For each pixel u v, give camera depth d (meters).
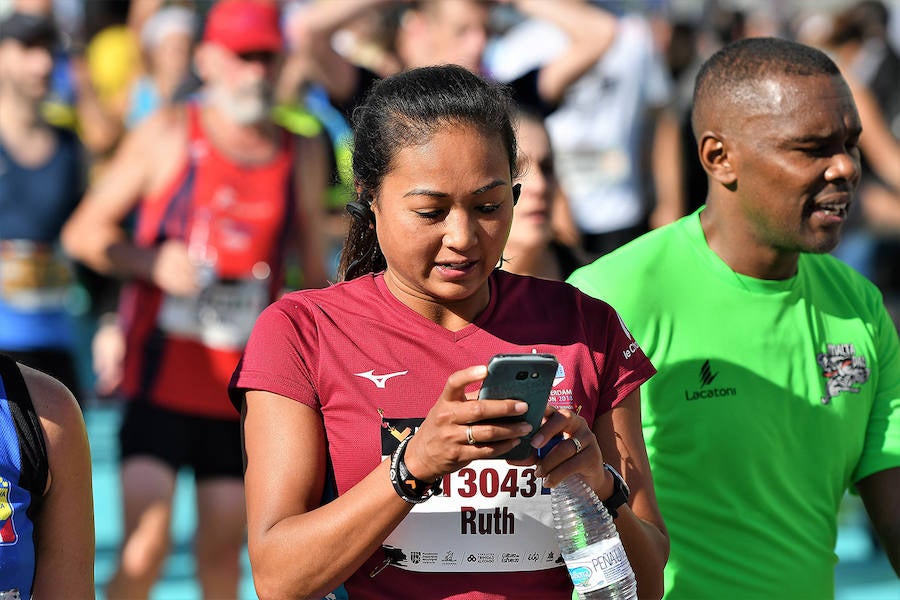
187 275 16.34
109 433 29.28
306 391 8.32
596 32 20.19
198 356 16.50
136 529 16.08
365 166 8.09
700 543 10.34
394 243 7.95
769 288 10.46
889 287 24.86
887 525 10.72
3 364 8.29
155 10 28.95
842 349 10.64
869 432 10.91
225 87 16.80
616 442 8.61
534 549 8.25
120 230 16.89
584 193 24.12
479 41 20.03
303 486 8.19
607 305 8.85
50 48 21.08
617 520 8.30
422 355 8.36
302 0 23.45
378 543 7.83
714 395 10.40
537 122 13.29
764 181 10.12
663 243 10.66
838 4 35.66
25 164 21.05
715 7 30.78
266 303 16.88
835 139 9.98
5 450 8.12
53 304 21.44
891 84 25.36
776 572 10.38
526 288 8.72
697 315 10.46
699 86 10.58
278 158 17.03
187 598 19.23
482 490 8.22
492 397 7.34
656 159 24.36
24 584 8.14
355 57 22.81
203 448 16.45
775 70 10.12
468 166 7.73
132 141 17.00
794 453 10.49
